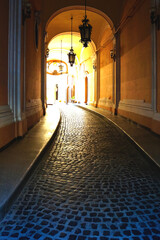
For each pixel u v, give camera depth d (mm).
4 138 4551
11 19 5051
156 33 6316
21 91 5609
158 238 1976
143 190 3006
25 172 3203
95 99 16875
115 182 3289
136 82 8453
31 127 7184
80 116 12375
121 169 3883
